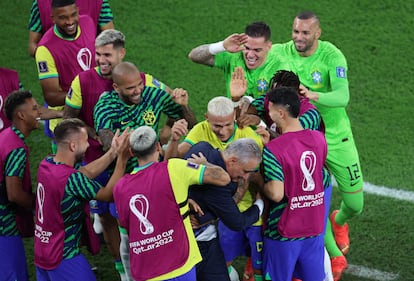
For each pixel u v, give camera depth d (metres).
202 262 23.25
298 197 22.84
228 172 21.80
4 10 46.94
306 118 24.12
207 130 24.14
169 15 45.94
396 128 36.72
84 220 23.92
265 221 23.53
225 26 44.75
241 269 28.28
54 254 22.66
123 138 22.59
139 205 20.98
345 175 28.11
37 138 36.75
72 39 29.27
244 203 24.80
